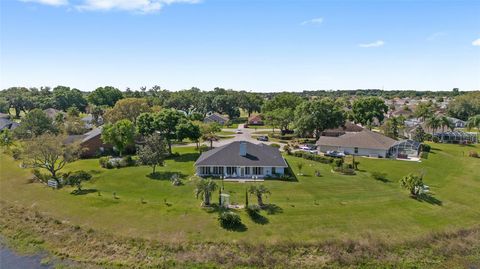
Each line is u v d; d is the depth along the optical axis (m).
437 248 34.97
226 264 31.98
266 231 36.78
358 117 112.69
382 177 56.94
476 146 91.38
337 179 56.56
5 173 60.16
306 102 98.00
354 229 37.53
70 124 94.62
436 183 55.50
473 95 161.38
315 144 89.12
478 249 35.22
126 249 34.25
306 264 32.09
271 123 110.00
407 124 125.25
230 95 173.00
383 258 33.25
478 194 50.03
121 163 64.94
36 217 41.22
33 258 33.34
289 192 48.84
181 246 34.25
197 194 43.75
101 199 45.53
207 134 86.56
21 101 154.25
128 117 102.44
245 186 51.66
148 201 44.78
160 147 61.91
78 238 36.38
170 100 171.38
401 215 41.19
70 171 60.91
